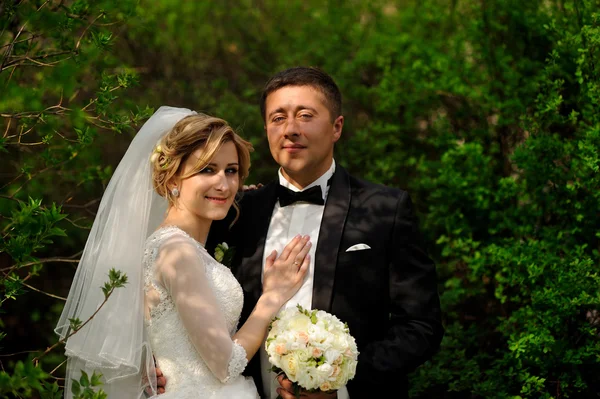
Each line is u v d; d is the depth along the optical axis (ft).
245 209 10.12
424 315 9.34
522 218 13.61
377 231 9.53
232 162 9.39
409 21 17.57
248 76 19.74
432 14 16.72
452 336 14.17
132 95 18.86
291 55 19.33
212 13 20.02
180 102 19.17
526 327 12.41
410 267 9.50
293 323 8.49
